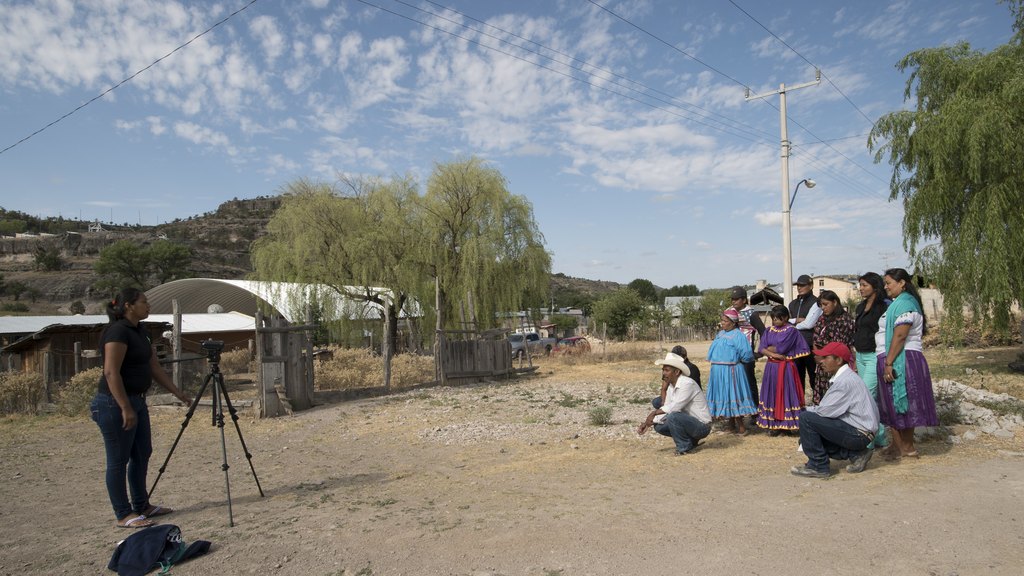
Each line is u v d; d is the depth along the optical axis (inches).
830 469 218.4
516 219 925.8
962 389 338.3
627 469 243.0
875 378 253.0
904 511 165.9
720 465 239.8
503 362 728.3
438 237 924.0
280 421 433.4
